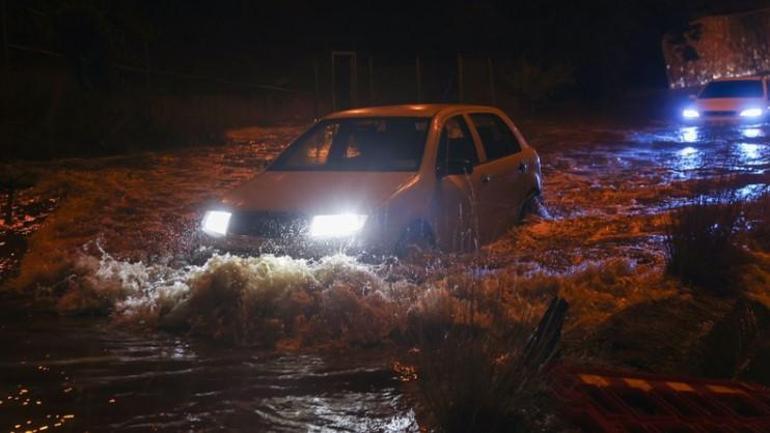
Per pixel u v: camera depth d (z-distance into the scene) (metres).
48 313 7.69
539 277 7.93
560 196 13.62
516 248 9.60
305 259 8.02
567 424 5.15
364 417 5.32
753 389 5.79
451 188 9.06
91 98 20.73
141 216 11.69
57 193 13.36
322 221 8.14
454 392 5.11
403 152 9.12
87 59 22.31
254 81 31.95
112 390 5.74
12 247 10.21
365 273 7.54
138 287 8.01
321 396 5.66
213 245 8.34
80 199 12.66
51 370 6.13
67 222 11.15
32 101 19.70
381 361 6.38
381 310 7.01
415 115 9.52
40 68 22.70
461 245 9.21
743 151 19.17
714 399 5.52
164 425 5.16
